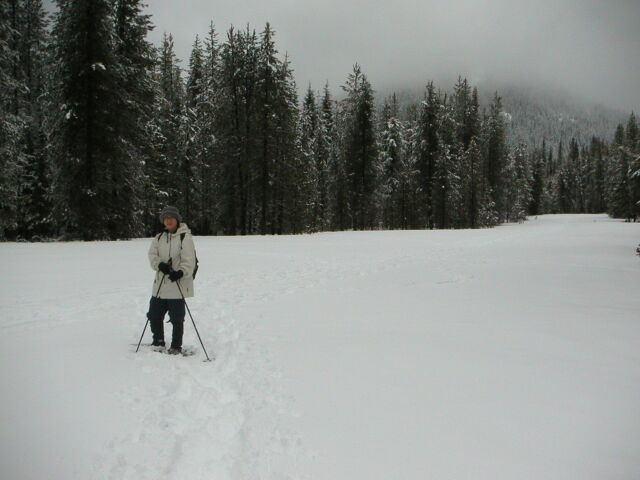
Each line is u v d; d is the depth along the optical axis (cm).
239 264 1457
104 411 376
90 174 2297
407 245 2245
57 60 2291
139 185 2583
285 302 877
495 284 1097
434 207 4747
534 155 10125
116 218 2503
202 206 3728
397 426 348
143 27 2591
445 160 4725
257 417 371
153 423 362
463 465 293
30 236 2931
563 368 482
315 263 1514
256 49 3338
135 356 525
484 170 6419
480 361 506
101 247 1836
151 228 3544
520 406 384
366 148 4291
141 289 978
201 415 389
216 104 3375
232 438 345
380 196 4684
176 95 3712
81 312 770
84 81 2266
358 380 448
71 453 309
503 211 6806
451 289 1028
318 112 5112
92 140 2302
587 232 3547
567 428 344
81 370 467
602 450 311
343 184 4491
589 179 11588
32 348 544
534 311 782
